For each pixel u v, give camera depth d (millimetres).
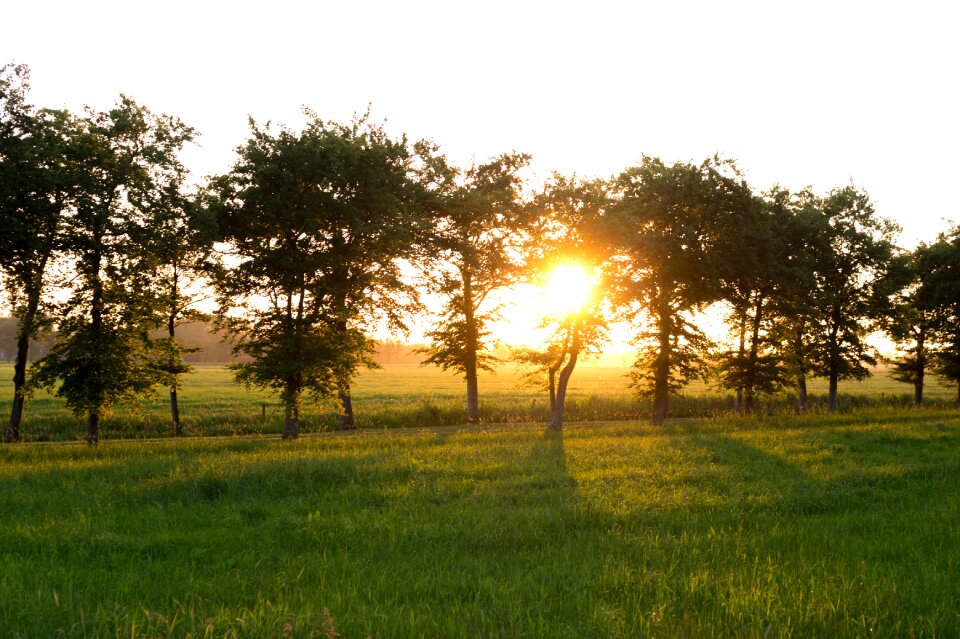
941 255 44312
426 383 95062
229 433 37031
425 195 31234
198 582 6797
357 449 20234
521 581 6953
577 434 26547
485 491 12680
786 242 39281
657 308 35469
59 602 5812
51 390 24672
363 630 5270
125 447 22703
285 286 25844
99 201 23891
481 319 39812
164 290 26484
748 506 11523
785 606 5965
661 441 22109
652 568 7590
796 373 39375
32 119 24359
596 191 33719
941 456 17531
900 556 8172
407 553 8406
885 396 58219
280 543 8844
